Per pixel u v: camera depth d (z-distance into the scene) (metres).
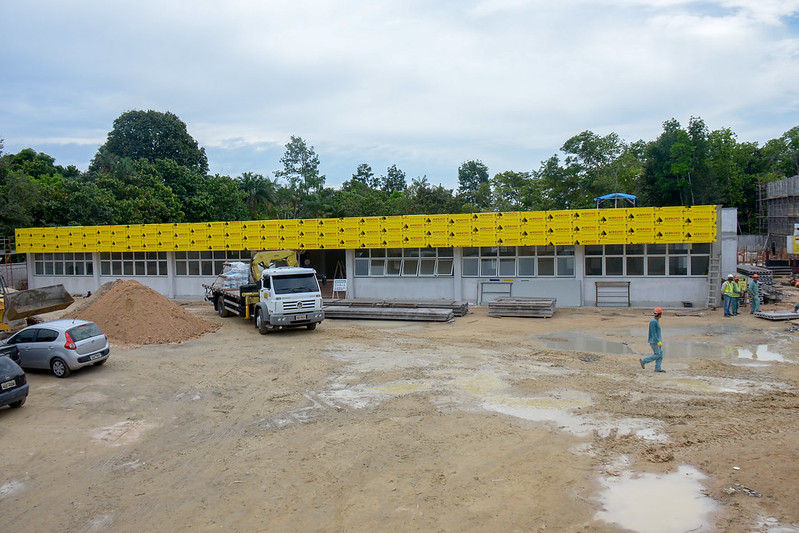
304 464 9.49
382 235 29.39
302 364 16.70
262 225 31.69
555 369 15.37
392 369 15.76
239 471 9.32
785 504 7.47
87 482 9.12
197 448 10.45
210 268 34.66
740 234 55.66
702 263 26.03
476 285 28.89
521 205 60.47
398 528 7.29
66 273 38.19
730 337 19.20
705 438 9.92
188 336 21.58
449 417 11.56
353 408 12.40
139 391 14.34
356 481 8.77
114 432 11.45
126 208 48.19
